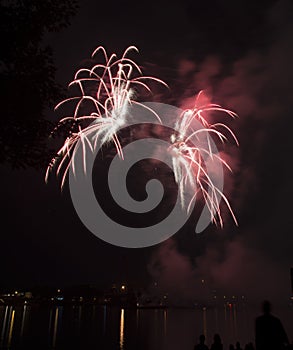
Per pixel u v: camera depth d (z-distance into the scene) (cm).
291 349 1023
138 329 10388
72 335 8256
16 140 1084
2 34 1031
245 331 9462
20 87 1037
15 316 15388
